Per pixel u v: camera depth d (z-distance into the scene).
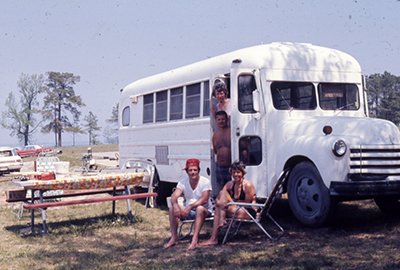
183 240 6.41
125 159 11.82
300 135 6.96
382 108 71.75
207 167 8.35
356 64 8.20
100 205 10.05
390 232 6.06
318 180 6.40
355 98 8.12
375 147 6.31
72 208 9.74
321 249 5.46
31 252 6.00
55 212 9.29
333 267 4.69
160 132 10.06
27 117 78.62
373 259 4.85
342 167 6.16
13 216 9.02
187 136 9.02
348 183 6.04
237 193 6.26
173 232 6.19
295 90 7.60
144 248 6.12
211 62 8.40
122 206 10.00
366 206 8.40
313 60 7.79
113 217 8.45
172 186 10.20
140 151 11.02
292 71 7.56
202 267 4.99
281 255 5.29
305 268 4.67
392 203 7.35
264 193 7.27
